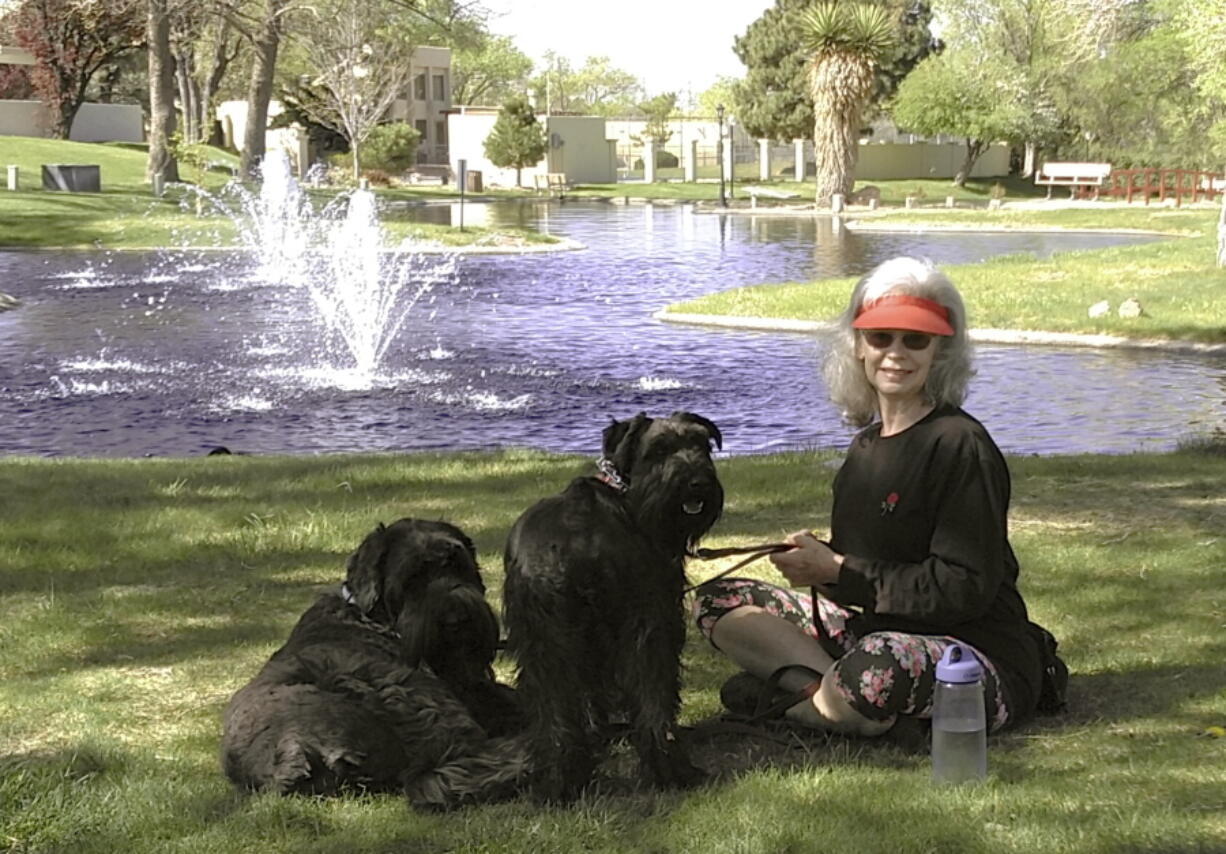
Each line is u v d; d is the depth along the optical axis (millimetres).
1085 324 20781
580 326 22500
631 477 4062
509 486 9375
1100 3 25703
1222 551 7234
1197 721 4816
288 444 13859
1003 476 4508
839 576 4555
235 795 4203
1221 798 4070
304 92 73000
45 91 62781
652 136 86250
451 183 73625
